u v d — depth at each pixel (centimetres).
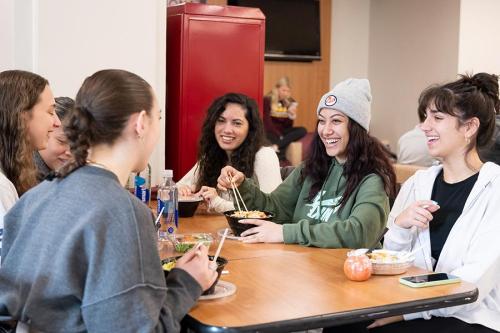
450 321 200
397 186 250
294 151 683
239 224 234
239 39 400
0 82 198
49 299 131
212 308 151
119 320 127
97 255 128
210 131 321
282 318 144
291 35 727
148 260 133
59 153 240
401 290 168
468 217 206
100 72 145
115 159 143
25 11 328
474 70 658
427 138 217
